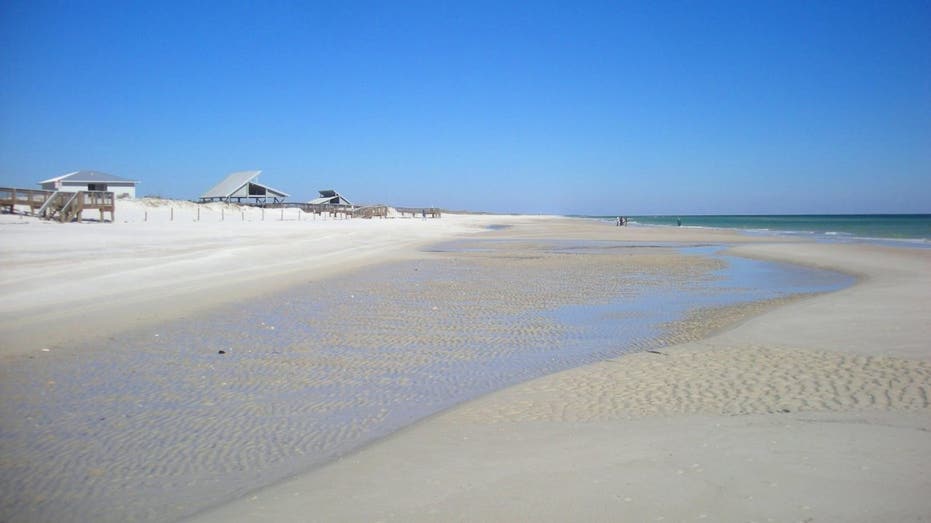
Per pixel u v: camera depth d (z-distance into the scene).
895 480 5.20
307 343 12.41
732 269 27.92
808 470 5.46
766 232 73.25
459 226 91.12
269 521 5.00
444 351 11.88
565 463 5.92
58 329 12.77
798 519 4.58
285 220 68.88
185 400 8.74
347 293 19.23
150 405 8.52
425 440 6.89
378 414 8.22
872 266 27.38
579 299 18.70
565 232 76.00
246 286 19.64
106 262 21.44
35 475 6.28
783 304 17.22
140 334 12.77
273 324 14.21
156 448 7.00
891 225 100.38
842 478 5.27
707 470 5.55
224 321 14.38
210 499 5.72
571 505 4.98
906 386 8.44
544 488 5.34
